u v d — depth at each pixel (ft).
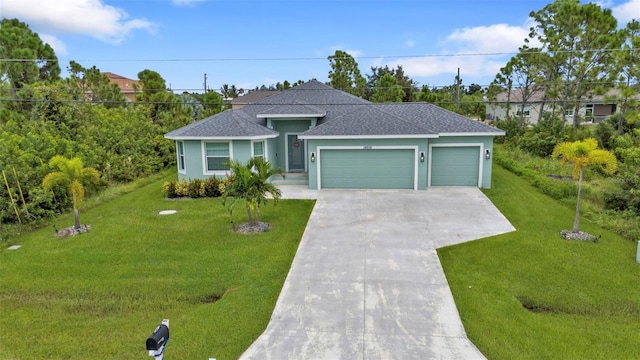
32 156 46.42
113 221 43.34
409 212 44.42
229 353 20.06
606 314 23.71
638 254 30.42
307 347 20.56
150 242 36.35
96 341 21.27
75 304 25.53
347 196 52.03
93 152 58.54
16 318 23.80
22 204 42.55
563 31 88.07
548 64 89.45
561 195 50.42
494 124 119.03
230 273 29.55
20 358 19.84
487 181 56.18
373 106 65.16
